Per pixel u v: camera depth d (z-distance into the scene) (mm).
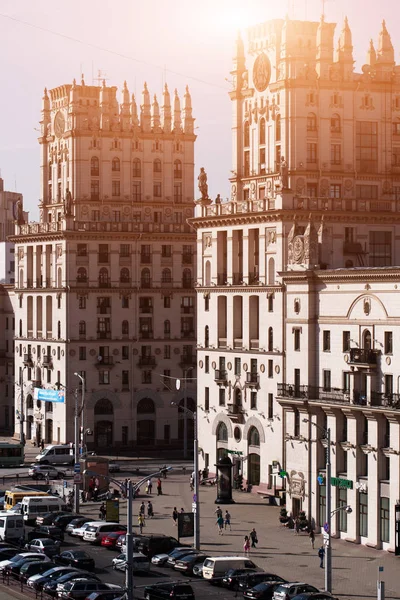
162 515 139875
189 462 184125
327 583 102688
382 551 120938
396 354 122188
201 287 165500
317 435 132625
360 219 154750
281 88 158500
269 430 150500
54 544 117812
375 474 122562
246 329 156250
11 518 125250
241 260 159375
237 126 168000
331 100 159250
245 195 167250
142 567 110438
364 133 161125
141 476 169375
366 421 125250
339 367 131375
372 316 126000
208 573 107312
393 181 161875
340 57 160000
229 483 147125
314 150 158375
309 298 136125
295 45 158500
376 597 101375
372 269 125000
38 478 168875
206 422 164625
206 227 165250
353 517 125438
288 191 150375
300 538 127438
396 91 162625
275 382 149500
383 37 162250
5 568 107750
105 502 133750
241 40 167500
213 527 133000
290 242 140875
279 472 140250
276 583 101188
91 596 96562
